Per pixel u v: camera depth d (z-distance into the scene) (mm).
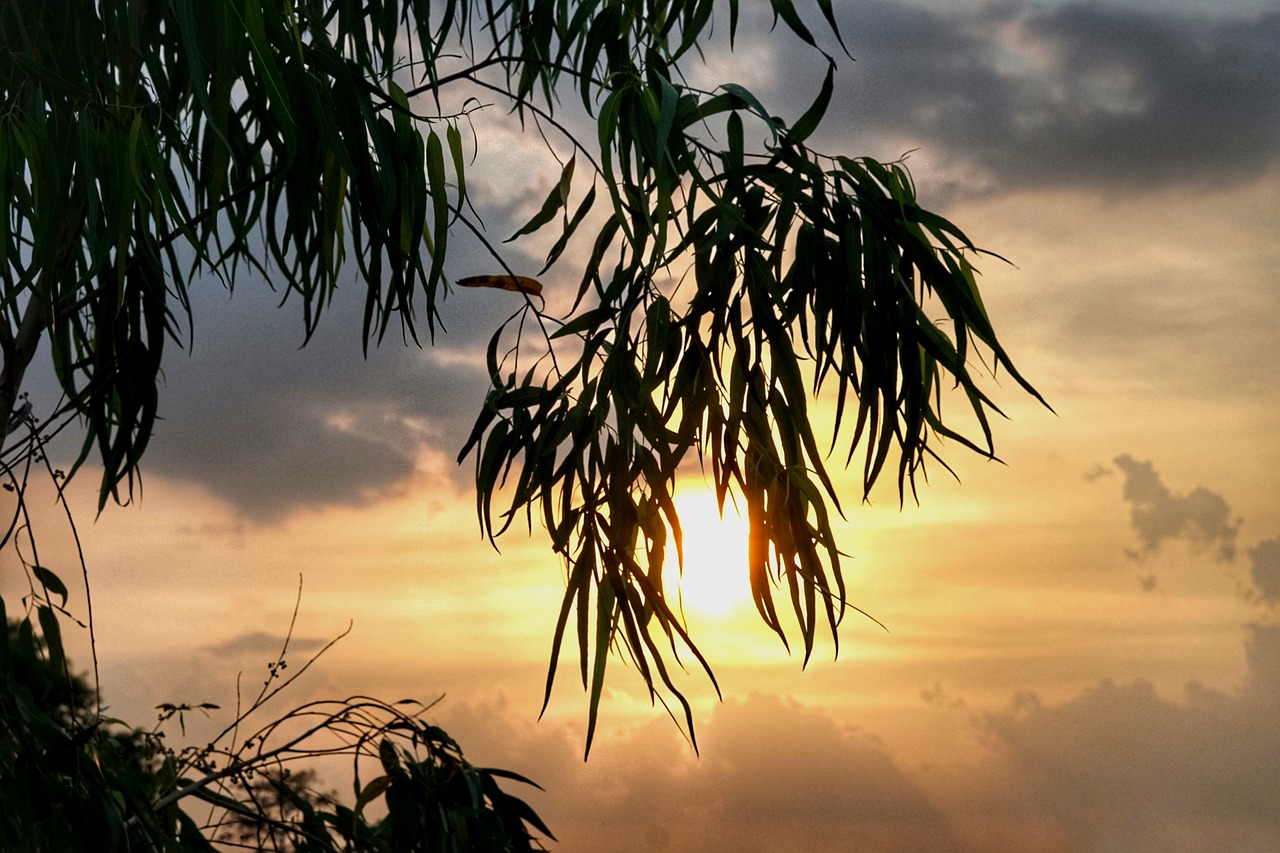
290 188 3387
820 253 3219
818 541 3152
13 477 3225
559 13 3639
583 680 3104
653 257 3123
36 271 2982
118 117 3027
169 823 3445
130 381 3520
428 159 3311
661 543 3139
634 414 3154
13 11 3088
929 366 3297
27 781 3174
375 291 3262
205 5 3021
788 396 3170
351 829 3590
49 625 3232
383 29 3500
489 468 3248
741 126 3264
